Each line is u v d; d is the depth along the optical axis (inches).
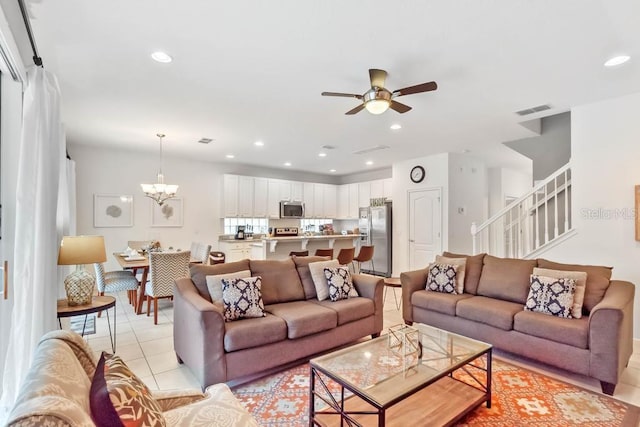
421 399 84.4
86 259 109.6
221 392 64.5
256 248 256.1
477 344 94.2
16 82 78.5
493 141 207.8
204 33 89.4
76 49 97.0
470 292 147.0
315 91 128.5
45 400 30.9
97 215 227.1
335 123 169.6
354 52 99.3
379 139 203.0
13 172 78.6
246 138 200.5
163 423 45.1
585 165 146.9
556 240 156.8
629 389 97.4
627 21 84.0
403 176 273.1
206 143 213.6
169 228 257.6
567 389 97.7
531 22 84.7
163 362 115.6
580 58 103.5
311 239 268.8
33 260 76.5
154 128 178.5
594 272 117.6
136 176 243.1
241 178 287.9
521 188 337.7
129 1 75.9
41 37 90.3
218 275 119.2
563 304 111.1
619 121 137.6
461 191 249.9
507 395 94.4
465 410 79.9
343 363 83.1
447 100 138.2
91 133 188.9
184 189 265.9
